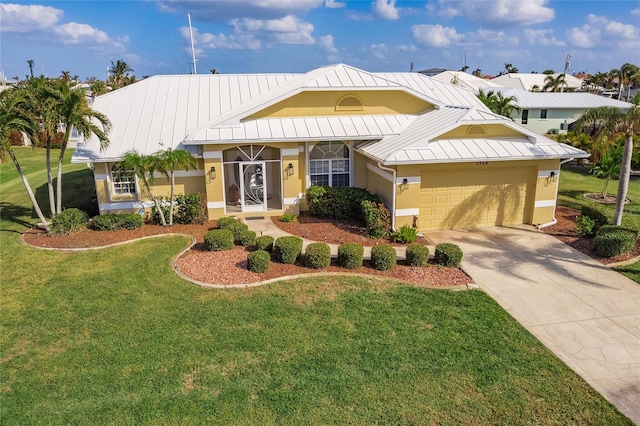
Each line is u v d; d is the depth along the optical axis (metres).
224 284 12.91
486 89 54.91
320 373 9.08
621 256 14.88
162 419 7.85
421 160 16.31
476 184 17.98
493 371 9.17
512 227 18.41
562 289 12.83
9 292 12.70
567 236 17.14
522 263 14.66
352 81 20.28
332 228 18.12
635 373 9.14
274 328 10.68
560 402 8.32
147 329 10.66
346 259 13.80
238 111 20.45
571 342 10.25
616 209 16.12
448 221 18.20
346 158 20.80
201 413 7.99
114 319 11.14
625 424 7.79
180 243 16.52
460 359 9.56
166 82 23.34
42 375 9.04
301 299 12.07
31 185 28.36
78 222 18.03
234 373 9.06
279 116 20.14
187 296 12.27
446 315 11.34
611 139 16.64
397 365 9.34
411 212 17.28
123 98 22.16
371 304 11.84
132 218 18.25
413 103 21.25
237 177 21.27
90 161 18.16
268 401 8.28
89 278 13.55
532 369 9.25
